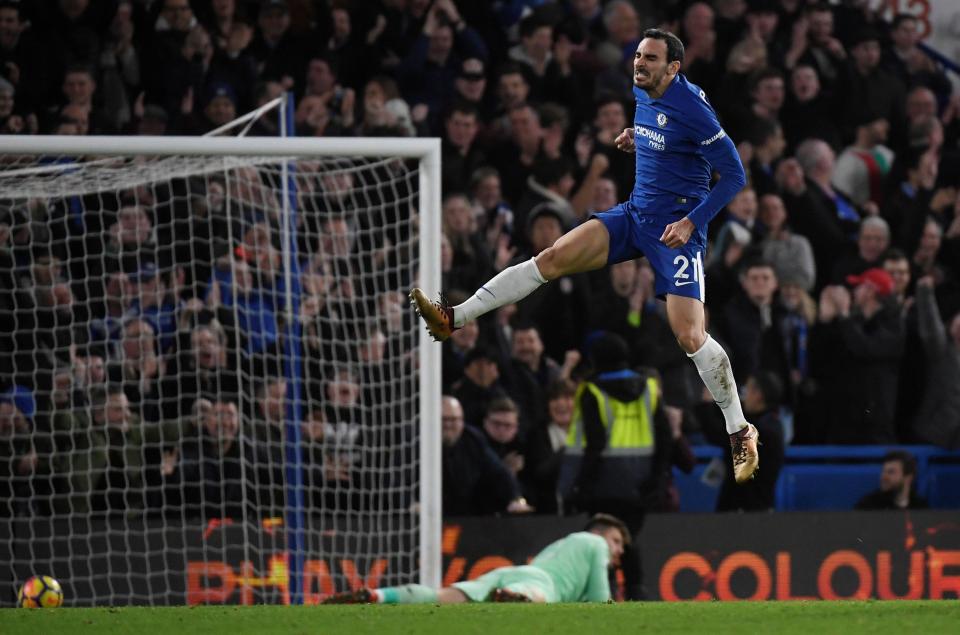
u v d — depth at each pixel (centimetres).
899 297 3356
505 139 3562
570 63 3722
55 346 3027
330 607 1834
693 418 3180
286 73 3672
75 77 3572
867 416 3291
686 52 3781
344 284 3247
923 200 3684
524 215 3466
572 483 2847
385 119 3581
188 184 3209
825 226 3534
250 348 2988
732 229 3412
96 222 3244
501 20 3816
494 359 3081
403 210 3416
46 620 1677
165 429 2842
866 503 3112
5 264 3125
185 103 3603
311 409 2842
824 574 2839
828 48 3819
